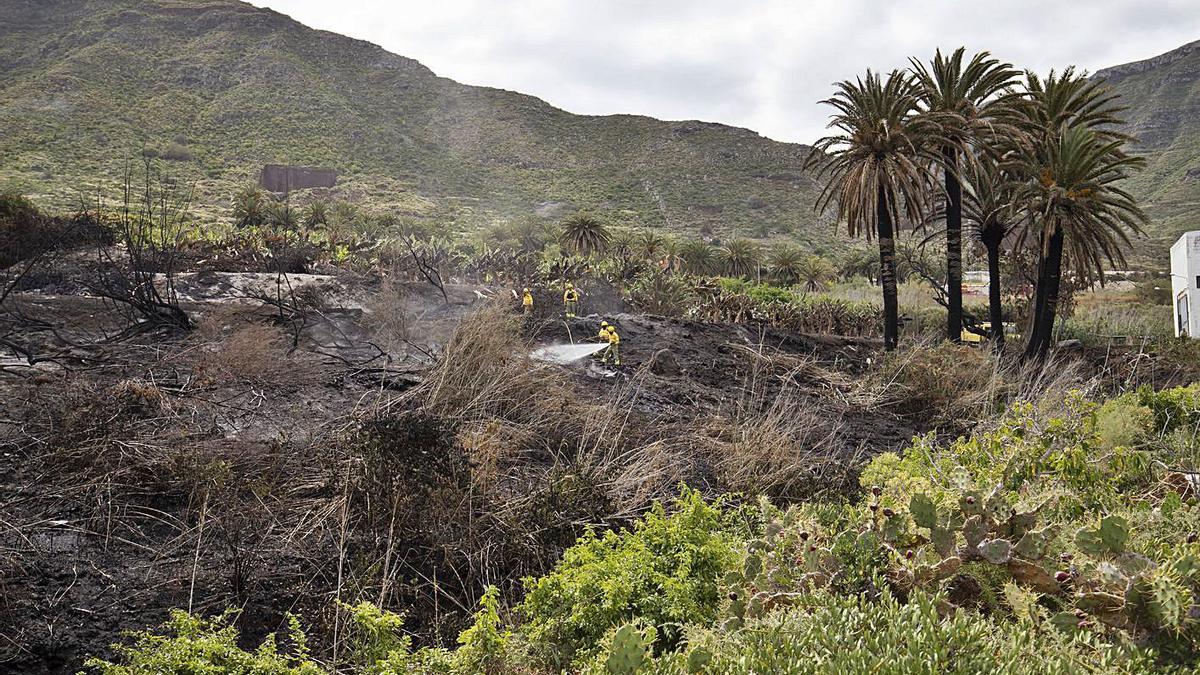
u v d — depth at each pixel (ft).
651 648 10.02
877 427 29.40
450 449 17.07
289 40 499.51
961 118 50.96
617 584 12.30
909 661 8.40
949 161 52.37
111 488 15.49
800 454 22.98
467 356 23.54
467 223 280.51
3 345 24.18
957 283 54.85
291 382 22.81
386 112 463.42
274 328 27.14
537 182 404.57
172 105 403.13
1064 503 14.98
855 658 8.50
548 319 35.24
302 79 452.35
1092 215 52.90
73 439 16.93
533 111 487.20
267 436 19.03
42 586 12.89
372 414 19.89
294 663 11.98
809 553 11.61
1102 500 15.31
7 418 18.40
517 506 16.85
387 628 11.41
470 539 15.37
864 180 50.08
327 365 24.98
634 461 20.36
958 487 13.35
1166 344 57.57
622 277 57.06
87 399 18.31
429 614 13.84
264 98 429.38
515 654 11.39
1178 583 10.18
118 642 12.00
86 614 12.47
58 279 32.45
